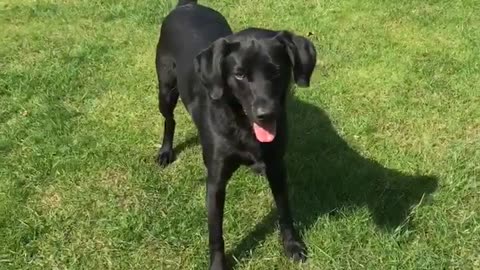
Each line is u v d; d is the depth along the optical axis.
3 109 2.27
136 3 3.02
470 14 2.76
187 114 2.24
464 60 2.44
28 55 2.63
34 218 1.79
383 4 2.88
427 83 2.31
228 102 1.44
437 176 1.88
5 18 2.96
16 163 2.01
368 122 2.12
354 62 2.46
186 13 1.89
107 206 1.84
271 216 1.78
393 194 1.82
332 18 2.79
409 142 2.04
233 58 1.38
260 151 1.49
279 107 1.39
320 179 1.87
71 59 2.58
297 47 1.41
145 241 1.71
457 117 2.14
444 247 1.64
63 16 2.95
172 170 1.99
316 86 2.32
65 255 1.68
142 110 2.27
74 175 1.96
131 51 2.63
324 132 2.09
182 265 1.65
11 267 1.65
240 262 1.64
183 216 1.77
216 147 1.49
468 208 1.76
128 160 2.01
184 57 1.75
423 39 2.60
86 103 2.30
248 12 2.87
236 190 1.86
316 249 1.64
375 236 1.67
